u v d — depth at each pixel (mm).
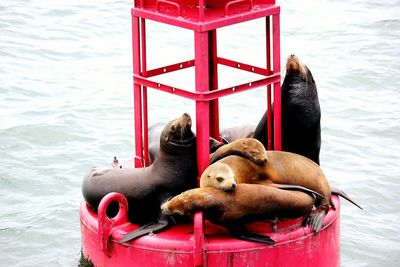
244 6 23000
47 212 29312
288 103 23734
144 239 21969
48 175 31750
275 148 23781
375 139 34469
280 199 21406
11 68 40188
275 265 21953
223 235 21953
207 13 22641
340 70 39844
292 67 23656
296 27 44688
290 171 22484
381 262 26875
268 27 23578
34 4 47500
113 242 22453
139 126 23922
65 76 39469
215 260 21531
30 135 34281
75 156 33000
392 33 43875
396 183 31406
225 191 21281
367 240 27984
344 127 35188
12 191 30750
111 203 23359
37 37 43438
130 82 38875
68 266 26297
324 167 32469
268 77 23125
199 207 21172
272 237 21906
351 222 29047
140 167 24094
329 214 23062
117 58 41312
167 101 36656
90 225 23203
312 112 23750
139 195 22734
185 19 22266
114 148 33562
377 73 39562
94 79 39188
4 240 27781
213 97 22297
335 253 23516
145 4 23281
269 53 23766
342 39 43188
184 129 22266
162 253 21766
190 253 21594
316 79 39094
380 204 30266
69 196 30375
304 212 21938
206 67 22078
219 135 25422
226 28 43594
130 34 43906
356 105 36938
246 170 22188
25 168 32188
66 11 46562
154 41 42281
